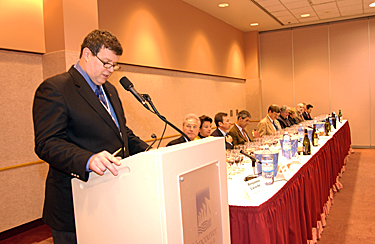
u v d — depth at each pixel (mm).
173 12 5504
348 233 3016
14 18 3217
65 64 3301
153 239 852
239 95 8461
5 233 3180
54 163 1045
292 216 2094
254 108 8773
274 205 1748
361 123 8016
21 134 3309
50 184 1256
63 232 1210
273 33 8773
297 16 7352
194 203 928
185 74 5902
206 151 991
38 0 3436
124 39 4398
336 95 8219
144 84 4809
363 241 2828
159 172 819
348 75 8062
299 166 2451
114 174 899
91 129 1221
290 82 8688
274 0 6051
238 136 4309
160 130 5109
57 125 1127
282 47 8703
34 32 3400
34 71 3436
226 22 7578
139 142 1492
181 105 5742
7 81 3188
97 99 1278
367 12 7293
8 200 3197
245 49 8797
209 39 6766
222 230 1062
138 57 4656
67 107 1175
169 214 835
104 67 1238
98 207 979
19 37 3260
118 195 918
